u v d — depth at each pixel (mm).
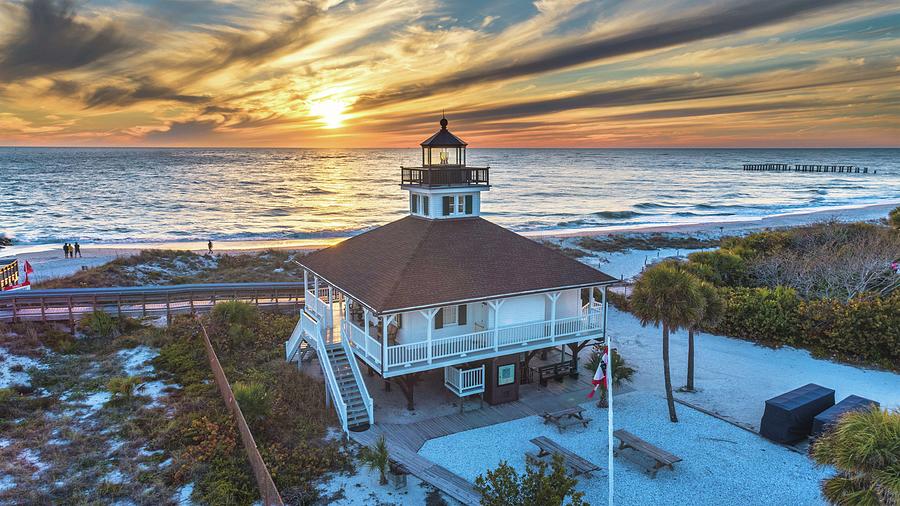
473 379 21359
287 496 15602
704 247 65500
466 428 20000
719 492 16062
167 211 99812
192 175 190625
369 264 23297
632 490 16141
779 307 29047
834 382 23938
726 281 37000
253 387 20234
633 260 56031
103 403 21625
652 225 86750
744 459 17844
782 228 77000
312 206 109562
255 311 31312
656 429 19922
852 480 10250
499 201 120625
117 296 30328
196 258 49812
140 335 28812
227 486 15891
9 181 155750
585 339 24016
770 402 19203
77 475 16641
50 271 48219
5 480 16234
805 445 18781
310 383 23688
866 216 91812
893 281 32312
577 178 188125
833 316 27391
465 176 25281
